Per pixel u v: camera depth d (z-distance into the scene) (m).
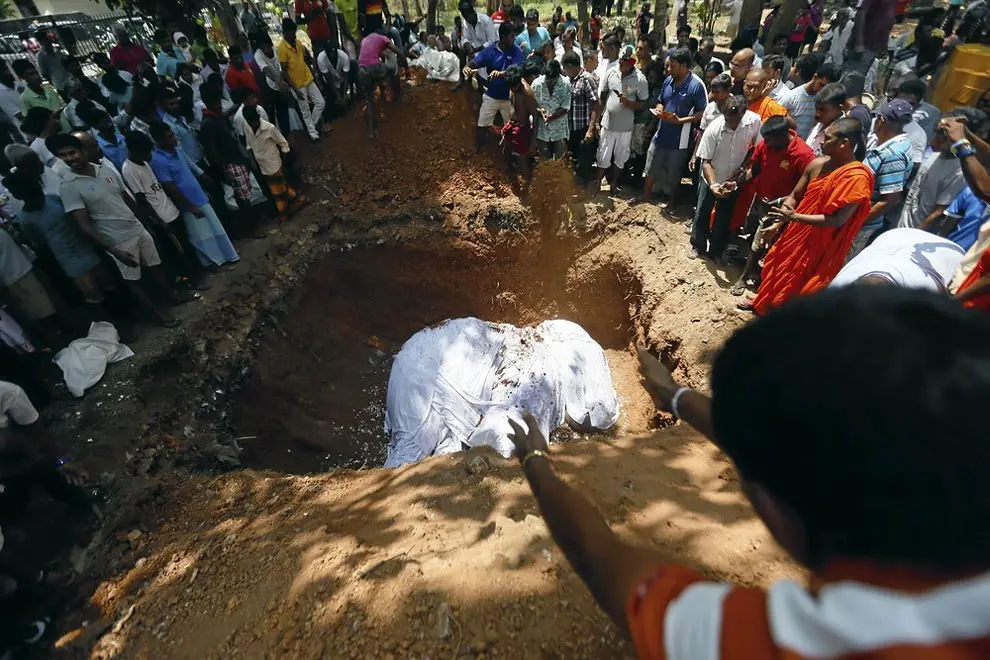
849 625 0.59
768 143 5.64
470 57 10.65
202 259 7.61
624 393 7.89
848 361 0.58
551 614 2.93
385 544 3.75
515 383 7.57
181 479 5.21
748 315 6.25
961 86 7.00
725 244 7.21
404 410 7.45
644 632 0.81
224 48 15.18
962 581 0.59
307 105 9.42
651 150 8.02
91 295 6.07
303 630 3.20
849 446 0.57
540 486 1.34
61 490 4.49
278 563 3.86
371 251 9.38
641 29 14.12
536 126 8.89
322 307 8.86
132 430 5.36
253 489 5.04
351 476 5.09
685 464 4.47
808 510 0.66
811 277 5.24
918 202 5.39
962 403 0.54
